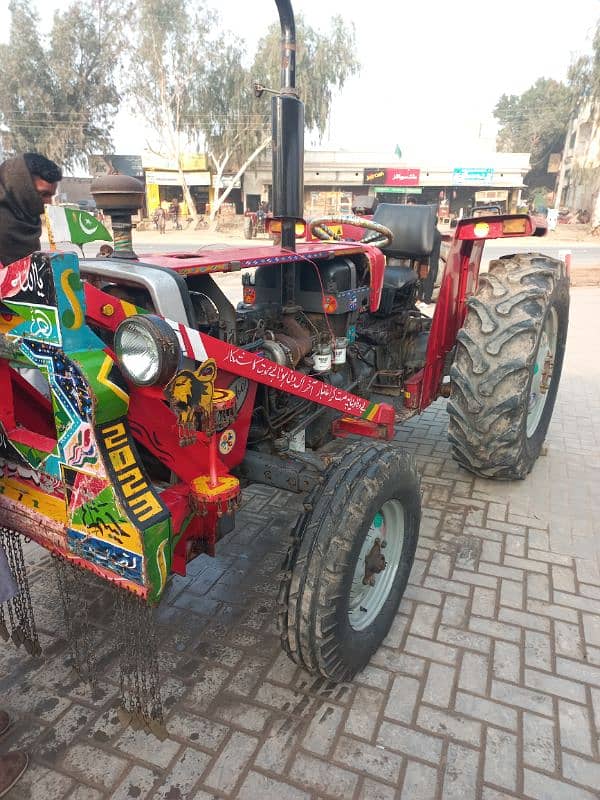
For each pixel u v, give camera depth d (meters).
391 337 4.06
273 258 2.46
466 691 2.19
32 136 35.12
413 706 2.13
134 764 1.91
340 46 29.78
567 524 3.37
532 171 52.47
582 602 2.70
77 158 36.47
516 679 2.25
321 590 1.91
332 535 1.93
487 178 33.84
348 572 1.95
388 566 2.41
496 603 2.69
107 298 1.67
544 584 2.83
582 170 32.72
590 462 4.24
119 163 36.72
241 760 1.92
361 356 3.67
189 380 1.55
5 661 2.35
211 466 1.81
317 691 2.20
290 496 3.70
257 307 2.68
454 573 2.91
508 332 3.24
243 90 29.48
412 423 5.03
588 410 5.36
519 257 3.67
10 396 1.87
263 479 2.32
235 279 12.22
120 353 1.50
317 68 29.53
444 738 2.00
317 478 2.18
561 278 3.66
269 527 3.35
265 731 2.03
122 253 2.12
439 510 3.52
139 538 1.53
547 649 2.40
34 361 1.57
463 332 3.39
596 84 30.14
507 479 3.76
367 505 1.99
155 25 28.23
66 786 1.84
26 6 33.34
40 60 34.16
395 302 4.12
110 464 1.54
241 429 2.29
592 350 7.58
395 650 2.40
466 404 3.38
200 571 2.94
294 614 1.93
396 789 1.82
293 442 2.81
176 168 35.31
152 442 1.98
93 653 2.20
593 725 2.05
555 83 49.22
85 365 1.47
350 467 2.07
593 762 1.92
